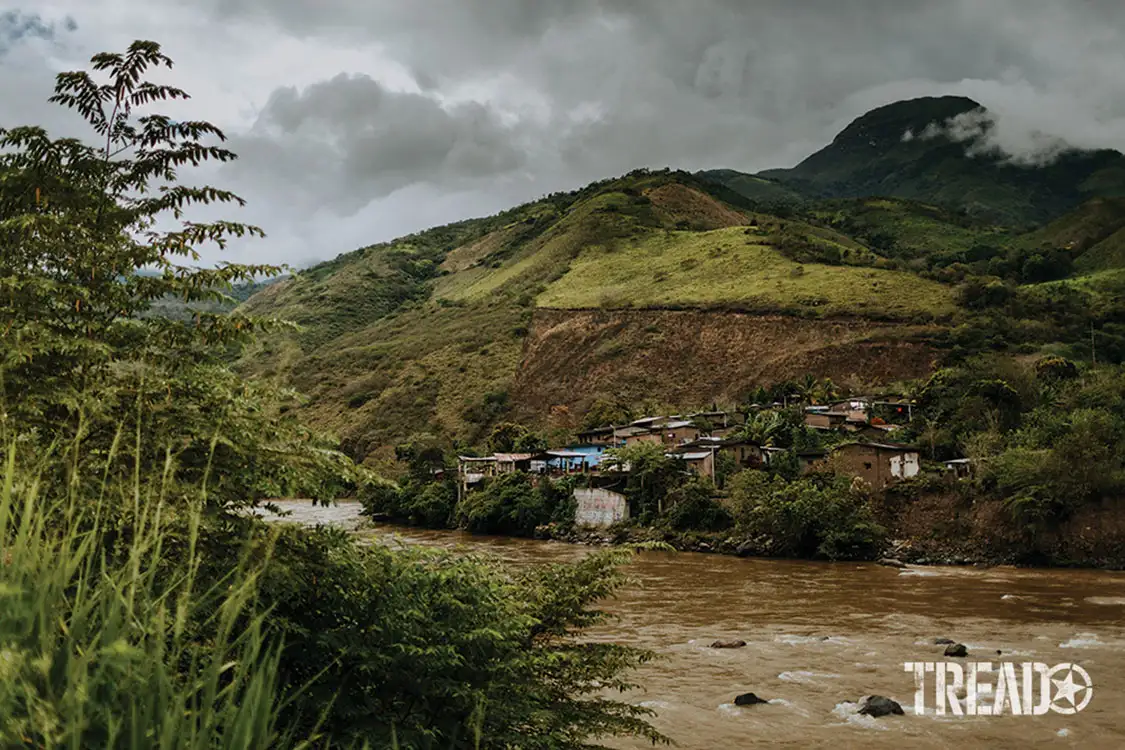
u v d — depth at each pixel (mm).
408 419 111125
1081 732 16812
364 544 7992
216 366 7527
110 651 2084
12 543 2398
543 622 9492
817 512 48125
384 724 6527
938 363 89625
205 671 2271
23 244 7082
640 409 96000
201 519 5617
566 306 130250
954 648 23547
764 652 24156
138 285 7438
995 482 48375
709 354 105562
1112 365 80875
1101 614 29906
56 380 6191
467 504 67062
